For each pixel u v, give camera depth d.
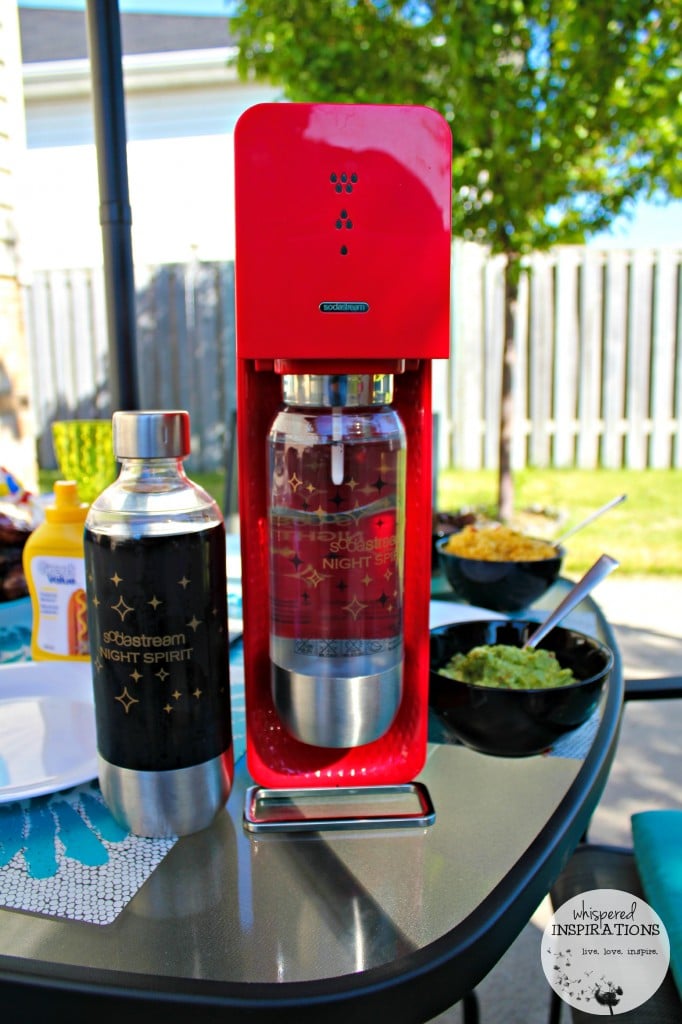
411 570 0.65
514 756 0.71
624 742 2.27
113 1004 0.43
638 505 4.79
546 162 2.99
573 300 5.59
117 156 1.08
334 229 0.55
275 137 0.53
